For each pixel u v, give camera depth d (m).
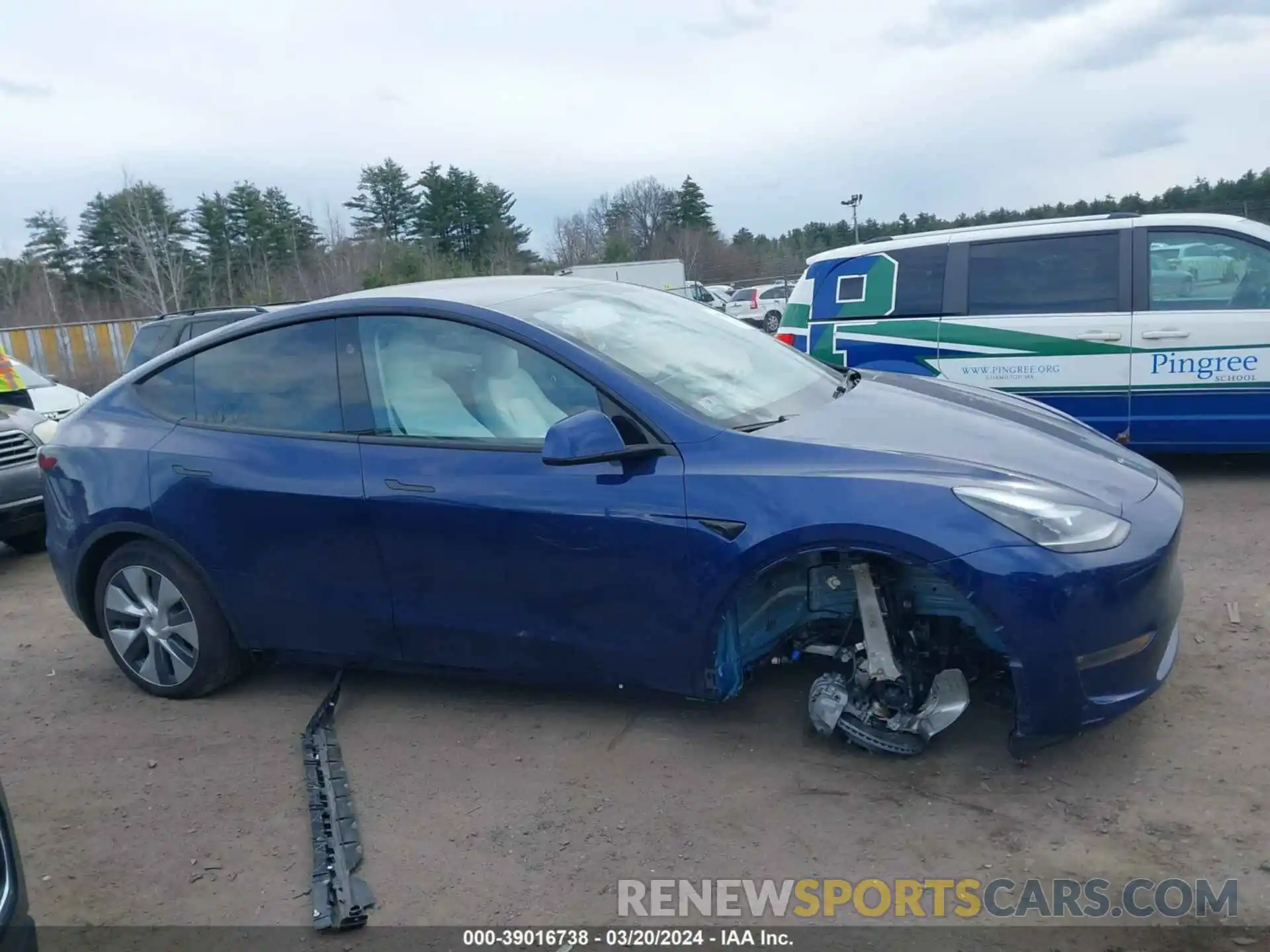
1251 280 6.52
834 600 3.60
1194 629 4.34
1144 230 6.80
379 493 3.80
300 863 3.21
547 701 4.15
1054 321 6.96
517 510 3.59
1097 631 3.08
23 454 7.05
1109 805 3.15
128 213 42.97
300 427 4.07
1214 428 6.65
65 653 5.25
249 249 50.12
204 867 3.22
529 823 3.30
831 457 3.35
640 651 3.55
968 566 3.06
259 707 4.34
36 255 53.00
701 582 3.37
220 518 4.10
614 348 3.80
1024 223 7.27
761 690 4.06
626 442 3.54
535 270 55.75
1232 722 3.55
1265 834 2.94
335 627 4.05
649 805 3.34
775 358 4.36
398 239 53.06
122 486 4.30
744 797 3.34
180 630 4.37
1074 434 3.78
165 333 11.61
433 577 3.80
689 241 61.97
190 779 3.78
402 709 4.21
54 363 26.52
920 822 3.14
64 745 4.14
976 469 3.25
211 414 4.29
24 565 7.32
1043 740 3.29
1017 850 2.98
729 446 3.44
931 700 3.38
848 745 3.59
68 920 3.01
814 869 2.96
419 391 3.89
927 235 7.53
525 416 3.71
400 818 3.39
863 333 7.63
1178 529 3.33
